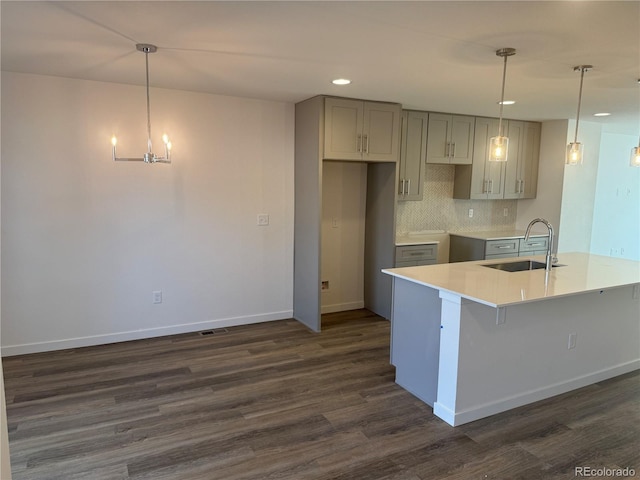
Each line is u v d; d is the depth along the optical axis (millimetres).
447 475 2242
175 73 3383
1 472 1188
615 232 7094
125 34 2508
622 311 3445
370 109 4348
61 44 2703
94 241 3852
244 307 4598
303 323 4664
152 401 2975
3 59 3062
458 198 5570
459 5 2033
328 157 4219
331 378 3371
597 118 5281
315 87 3793
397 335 3254
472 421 2758
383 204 4871
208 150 4211
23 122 3504
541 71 3180
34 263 3658
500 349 2820
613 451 2463
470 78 3416
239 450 2434
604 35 2420
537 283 2852
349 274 5223
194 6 2092
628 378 3445
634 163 3391
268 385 3240
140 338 4137
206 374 3414
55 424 2672
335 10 2115
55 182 3658
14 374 3342
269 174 4539
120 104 3812
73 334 3871
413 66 3092
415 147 4883
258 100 4383
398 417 2803
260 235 4574
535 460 2375
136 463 2307
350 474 2242
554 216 5621
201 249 4301
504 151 2830
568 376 3195
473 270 3281
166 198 4086
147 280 4105
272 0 2014
